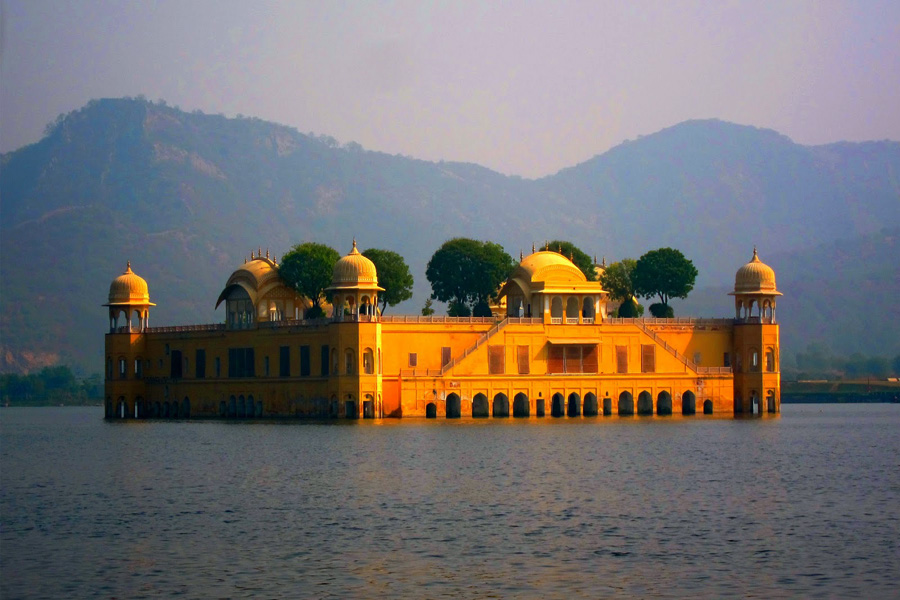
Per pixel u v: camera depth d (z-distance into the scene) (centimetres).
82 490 9188
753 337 17638
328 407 16038
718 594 5912
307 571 6353
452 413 16588
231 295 18238
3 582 6197
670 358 17225
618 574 6269
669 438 13138
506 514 7869
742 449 12062
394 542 7006
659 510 8019
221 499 8606
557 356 16675
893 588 6006
